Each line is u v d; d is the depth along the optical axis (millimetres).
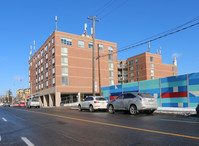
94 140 6090
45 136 6934
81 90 49375
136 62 78688
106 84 53750
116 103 16109
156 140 5836
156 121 10078
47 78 52656
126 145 5402
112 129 7934
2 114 18641
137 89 21828
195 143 5379
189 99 16469
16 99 130000
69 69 48375
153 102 14336
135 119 11250
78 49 50344
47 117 13867
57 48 47375
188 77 16688
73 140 6172
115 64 56344
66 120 11531
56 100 45938
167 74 79750
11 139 6629
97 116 13805
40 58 59969
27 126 9602
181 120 10328
